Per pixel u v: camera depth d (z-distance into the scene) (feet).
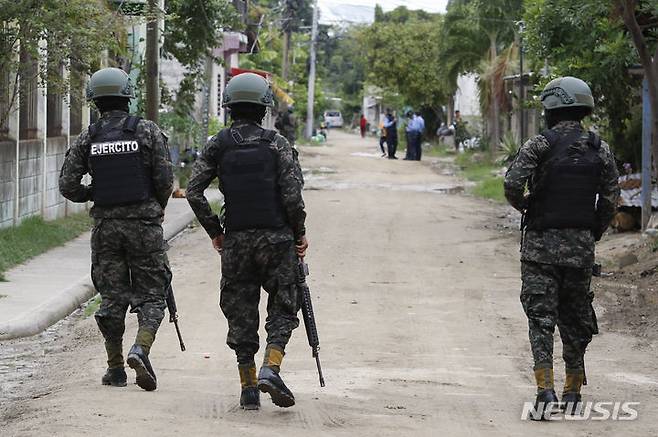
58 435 34.68
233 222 38.50
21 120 96.32
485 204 142.92
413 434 36.65
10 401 43.11
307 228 108.58
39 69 83.87
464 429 37.78
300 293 39.27
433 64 320.91
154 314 42.52
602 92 104.22
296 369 49.01
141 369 41.19
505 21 223.51
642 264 82.53
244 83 38.88
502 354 53.67
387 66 327.47
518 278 79.10
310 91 374.63
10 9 72.23
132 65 126.52
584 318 41.27
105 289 43.06
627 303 68.49
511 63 211.61
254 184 38.24
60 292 68.13
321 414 39.17
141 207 42.57
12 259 79.77
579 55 99.91
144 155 42.65
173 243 98.84
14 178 92.07
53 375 48.52
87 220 109.40
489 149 237.66
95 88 43.06
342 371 48.78
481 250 94.89
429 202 144.15
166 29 133.28
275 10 365.40
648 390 45.78
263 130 38.83
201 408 39.50
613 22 87.92
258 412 39.14
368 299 69.10
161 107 145.07
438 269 82.74
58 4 73.56
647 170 98.63
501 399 43.57
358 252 91.35
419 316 63.67
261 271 38.88
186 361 50.57
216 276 78.54
